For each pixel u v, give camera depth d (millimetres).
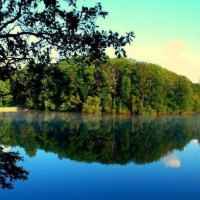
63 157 38438
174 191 26406
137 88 113625
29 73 13414
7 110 109000
